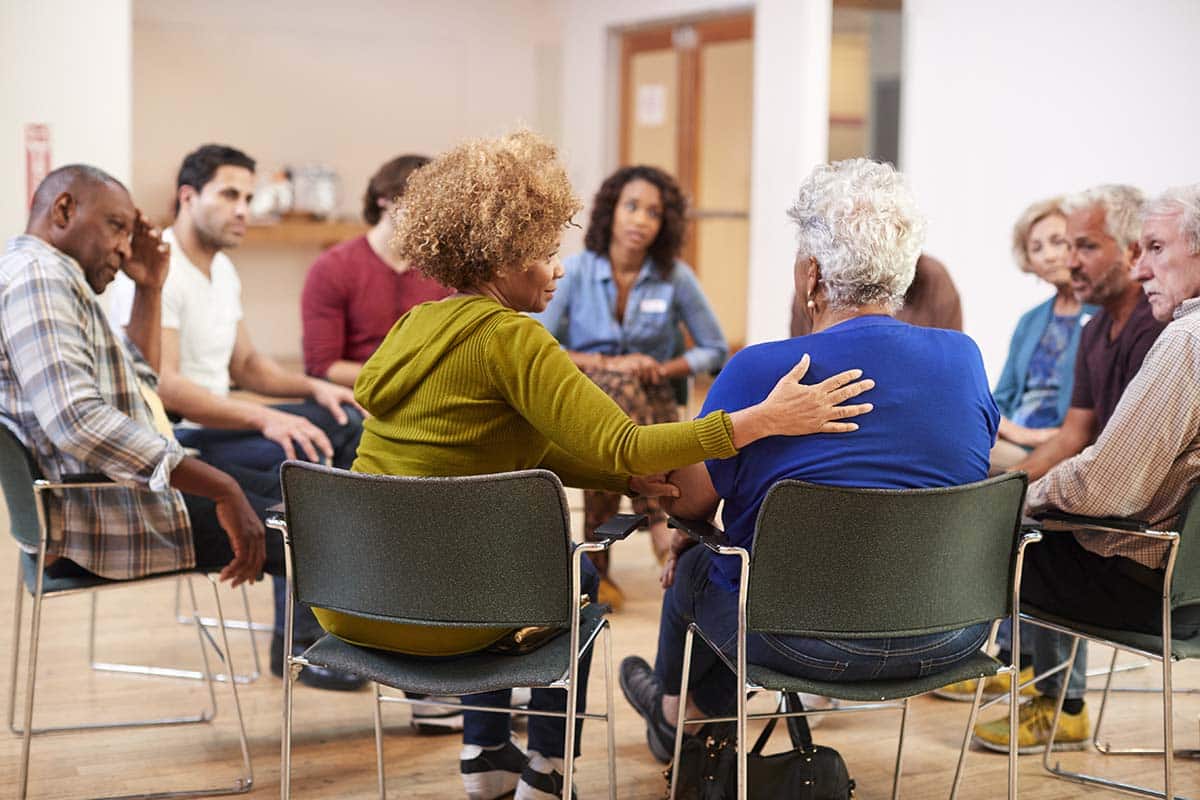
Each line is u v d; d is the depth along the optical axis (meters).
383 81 10.41
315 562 2.20
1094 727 3.23
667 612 2.73
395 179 4.05
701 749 2.56
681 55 9.21
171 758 2.96
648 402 4.31
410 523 2.08
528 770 2.59
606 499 4.27
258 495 3.40
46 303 2.53
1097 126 6.33
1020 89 6.72
